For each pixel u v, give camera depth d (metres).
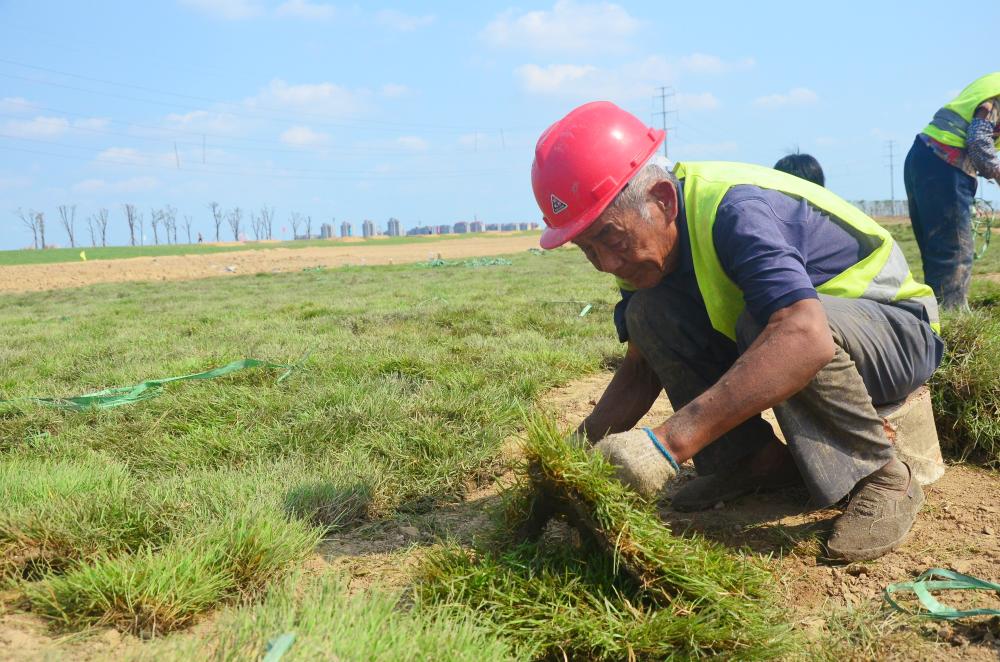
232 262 37.31
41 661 1.74
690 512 2.79
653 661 1.79
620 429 2.80
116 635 1.91
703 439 2.00
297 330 7.68
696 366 2.64
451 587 1.93
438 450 3.35
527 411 3.97
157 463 3.42
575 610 1.85
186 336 7.79
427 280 17.45
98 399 4.49
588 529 2.02
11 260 49.41
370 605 1.83
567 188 2.14
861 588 2.19
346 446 3.43
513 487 2.17
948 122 5.04
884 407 2.59
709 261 2.23
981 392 3.18
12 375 5.66
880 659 1.81
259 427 3.74
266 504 2.58
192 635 1.91
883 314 2.39
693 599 1.89
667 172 2.23
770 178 2.36
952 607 2.06
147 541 2.29
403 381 4.61
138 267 34.00
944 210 5.11
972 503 2.72
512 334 6.62
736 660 1.78
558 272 17.97
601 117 2.19
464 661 1.64
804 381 2.00
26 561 2.26
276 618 1.77
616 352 5.79
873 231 2.47
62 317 11.32
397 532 2.72
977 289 8.46
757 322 2.17
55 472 2.91
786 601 2.13
